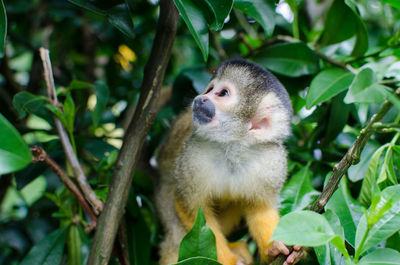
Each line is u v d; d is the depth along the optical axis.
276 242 0.53
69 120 0.53
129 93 0.69
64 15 0.68
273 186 0.56
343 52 0.60
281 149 0.57
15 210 0.70
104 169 0.57
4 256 0.67
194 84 0.62
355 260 0.46
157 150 0.67
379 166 0.51
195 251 0.48
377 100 0.51
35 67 0.67
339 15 0.58
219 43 0.68
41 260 0.54
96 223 0.50
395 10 0.61
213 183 0.57
